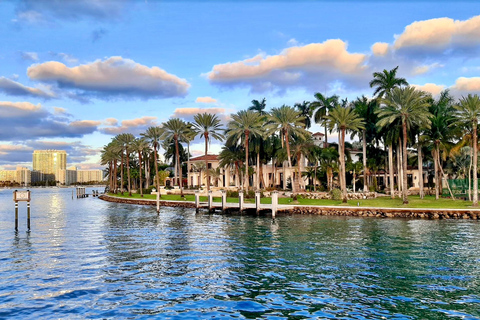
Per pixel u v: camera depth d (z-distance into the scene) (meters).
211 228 33.56
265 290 14.34
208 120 71.88
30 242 25.89
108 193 120.25
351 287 14.65
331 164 68.38
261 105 84.38
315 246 23.56
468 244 23.81
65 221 41.19
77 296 13.69
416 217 41.28
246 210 47.91
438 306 12.49
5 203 84.19
